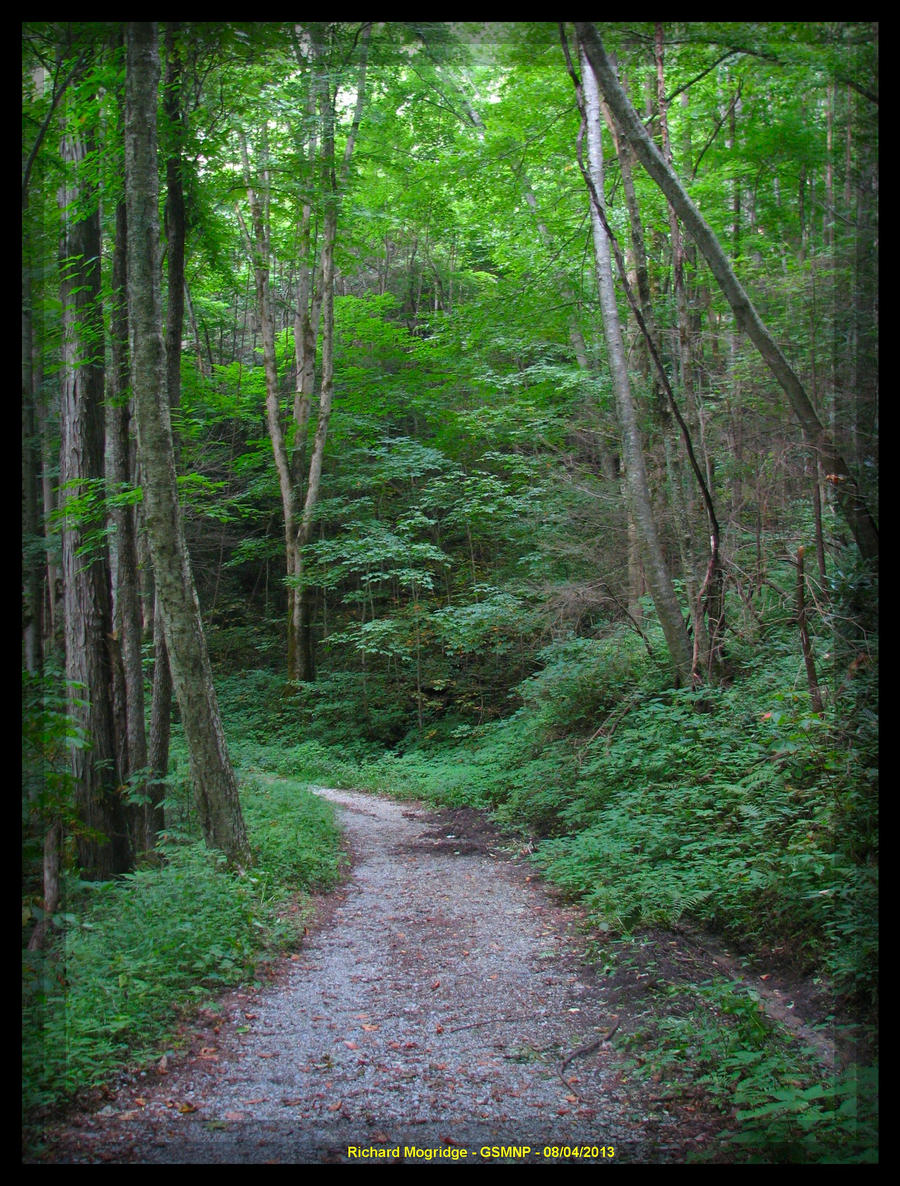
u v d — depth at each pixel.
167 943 4.59
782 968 4.40
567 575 12.19
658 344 10.34
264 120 10.55
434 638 17.33
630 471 9.02
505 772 11.42
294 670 18.22
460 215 17.05
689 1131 3.17
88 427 6.84
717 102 9.84
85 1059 3.40
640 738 8.30
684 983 4.48
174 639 6.41
